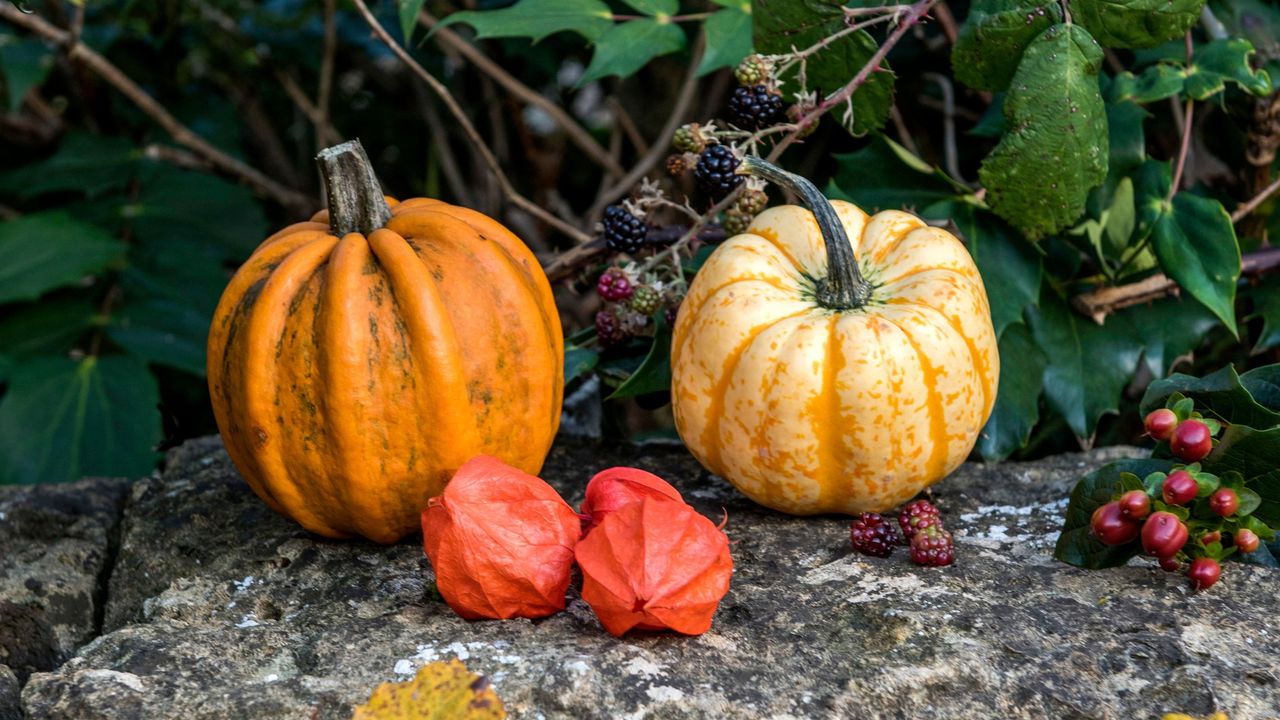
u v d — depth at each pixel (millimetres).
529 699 852
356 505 935
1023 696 853
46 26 1234
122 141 1329
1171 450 912
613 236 1040
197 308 1268
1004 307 1052
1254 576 920
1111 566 923
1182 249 1047
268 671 876
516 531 891
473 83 1500
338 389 913
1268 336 1091
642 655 872
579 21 1078
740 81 1012
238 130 1417
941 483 1032
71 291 1270
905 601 903
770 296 954
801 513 980
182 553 979
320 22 1437
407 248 928
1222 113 1184
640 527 873
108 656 883
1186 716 832
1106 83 1095
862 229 997
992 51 1032
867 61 1044
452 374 918
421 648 882
